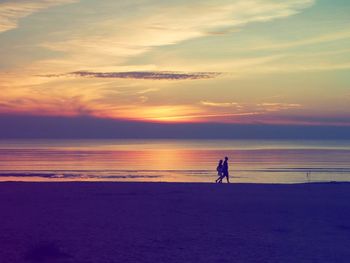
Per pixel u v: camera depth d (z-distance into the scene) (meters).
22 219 16.09
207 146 175.75
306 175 48.22
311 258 11.34
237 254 11.71
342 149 136.50
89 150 130.25
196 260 11.09
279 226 15.28
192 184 26.47
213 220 16.23
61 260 11.04
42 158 84.06
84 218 16.34
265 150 128.25
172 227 15.08
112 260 11.06
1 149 138.75
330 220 16.30
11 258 11.12
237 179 43.56
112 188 24.14
